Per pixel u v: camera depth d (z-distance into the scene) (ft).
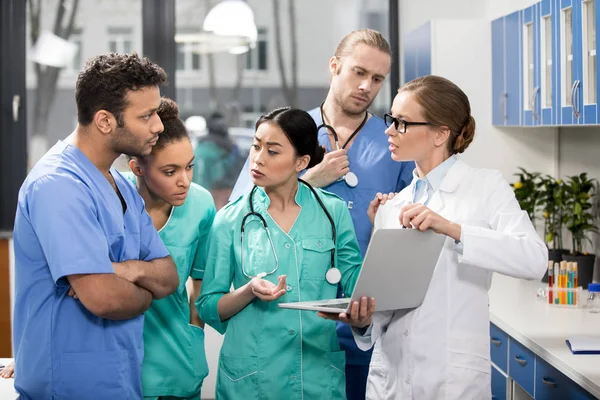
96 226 6.28
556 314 9.71
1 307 14.26
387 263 6.22
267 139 7.07
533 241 6.55
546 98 10.68
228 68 14.84
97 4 14.69
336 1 14.74
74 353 6.33
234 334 7.25
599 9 8.93
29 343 6.36
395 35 14.64
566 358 7.70
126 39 14.78
